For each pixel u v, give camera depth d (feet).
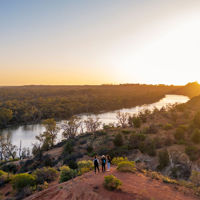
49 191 34.37
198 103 324.80
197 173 41.52
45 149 169.78
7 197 53.26
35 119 328.08
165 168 91.30
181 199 28.22
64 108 391.24
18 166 120.67
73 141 165.07
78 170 62.23
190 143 117.08
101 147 135.44
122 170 42.45
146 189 31.04
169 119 217.56
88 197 28.58
